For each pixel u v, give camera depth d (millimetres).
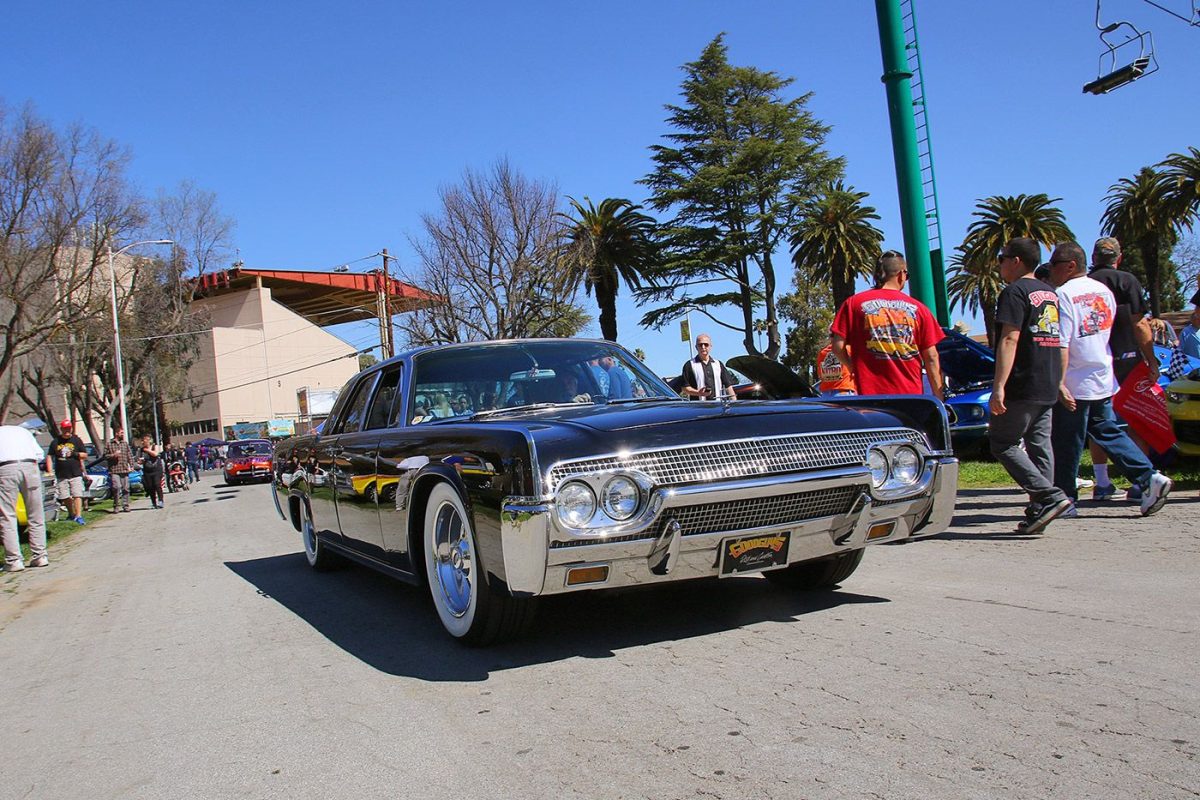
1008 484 8047
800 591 4484
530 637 3938
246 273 82500
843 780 2248
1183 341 7426
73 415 38656
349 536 5102
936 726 2553
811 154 53156
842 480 3488
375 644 4141
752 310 55375
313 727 3037
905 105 9977
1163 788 2080
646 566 3242
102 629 5227
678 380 9164
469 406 4535
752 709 2812
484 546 3348
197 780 2666
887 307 5711
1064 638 3322
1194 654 3045
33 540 8875
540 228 39344
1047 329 5355
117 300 39625
